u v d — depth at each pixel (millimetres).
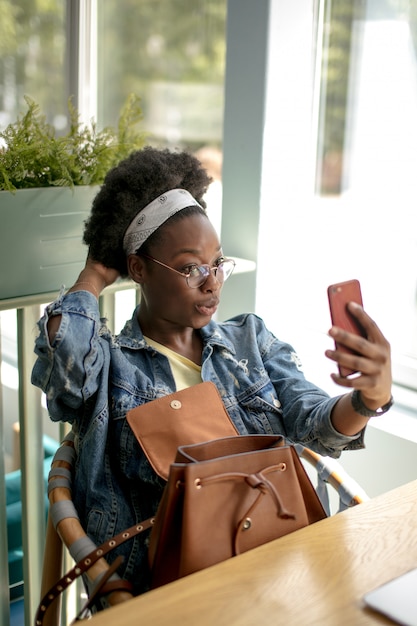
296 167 1891
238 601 909
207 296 1374
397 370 1843
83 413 1357
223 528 1070
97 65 2330
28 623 1657
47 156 1551
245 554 1011
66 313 1310
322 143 1917
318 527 1082
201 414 1302
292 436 1395
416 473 1629
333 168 1916
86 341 1300
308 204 1955
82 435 1351
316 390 1421
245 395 1415
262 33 1719
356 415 1252
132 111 1822
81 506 1317
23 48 2297
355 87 1841
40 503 1640
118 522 1288
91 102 2355
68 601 1708
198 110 2156
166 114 2232
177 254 1360
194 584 941
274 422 1414
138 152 1471
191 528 1043
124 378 1354
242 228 1865
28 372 1559
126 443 1322
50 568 1289
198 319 1382
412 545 1040
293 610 895
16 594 1894
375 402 1198
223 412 1320
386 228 1851
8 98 2320
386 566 990
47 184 1538
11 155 1526
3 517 1562
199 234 1367
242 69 1775
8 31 2285
